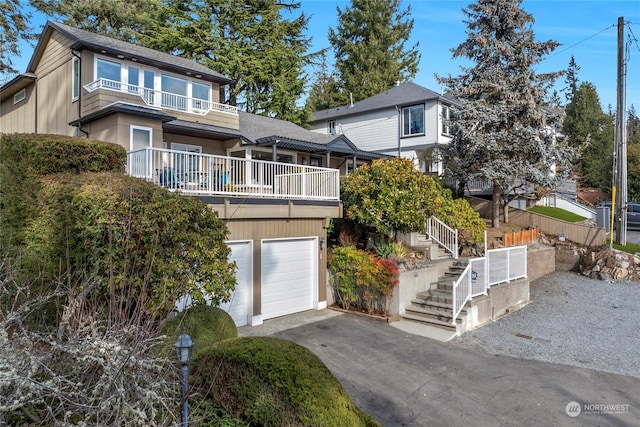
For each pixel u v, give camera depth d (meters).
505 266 12.78
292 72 28.20
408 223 12.91
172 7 24.98
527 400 6.66
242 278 10.52
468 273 11.09
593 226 18.09
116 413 3.32
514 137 17.64
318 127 30.11
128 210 6.29
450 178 19.80
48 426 3.49
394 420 6.01
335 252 12.58
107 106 13.27
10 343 3.46
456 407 6.41
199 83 18.48
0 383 2.88
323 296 12.36
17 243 7.06
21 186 7.68
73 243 6.19
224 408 4.64
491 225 19.91
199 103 18.34
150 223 6.34
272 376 4.36
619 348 9.30
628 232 23.05
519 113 17.81
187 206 6.91
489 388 7.10
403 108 25.36
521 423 5.95
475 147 17.78
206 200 9.46
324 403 4.23
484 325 11.16
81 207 6.20
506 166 17.44
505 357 8.72
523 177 18.03
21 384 2.97
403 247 14.02
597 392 6.99
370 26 37.25
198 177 9.70
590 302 13.16
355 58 37.00
